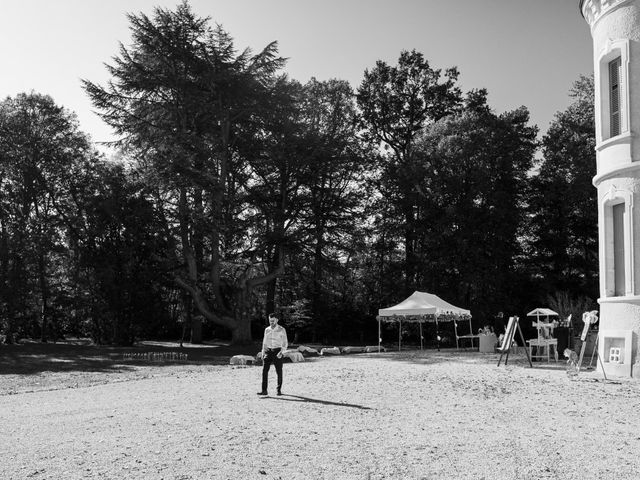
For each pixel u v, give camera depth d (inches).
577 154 1680.6
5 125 1803.6
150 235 1644.9
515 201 1834.4
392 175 1937.7
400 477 276.8
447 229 1734.7
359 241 1947.6
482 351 1193.4
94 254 1738.4
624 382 623.8
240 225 1736.0
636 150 689.6
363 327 2098.9
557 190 1769.2
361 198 1957.4
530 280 1822.1
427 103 2130.9
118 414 455.8
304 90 1920.5
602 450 323.9
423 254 1854.1
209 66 1587.1
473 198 1754.4
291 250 1756.9
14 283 1690.5
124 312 1707.7
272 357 552.1
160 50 1553.9
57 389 651.5
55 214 1930.4
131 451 328.5
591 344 970.1
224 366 956.6
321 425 398.6
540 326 974.4
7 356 1269.7
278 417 430.6
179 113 1594.5
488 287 1727.4
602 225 730.8
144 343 1916.8
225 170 1659.7
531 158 1841.8
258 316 2210.9
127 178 1754.4
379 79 2142.0
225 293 1806.1
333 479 274.7
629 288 681.6
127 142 1585.9
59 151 1898.4
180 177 1476.4
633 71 695.1
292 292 2082.9
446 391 564.4
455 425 395.5
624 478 272.8
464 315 1318.9
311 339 2191.2
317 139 1800.0
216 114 1616.6
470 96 2082.9
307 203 1883.6
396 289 1899.6
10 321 1694.1
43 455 321.4
